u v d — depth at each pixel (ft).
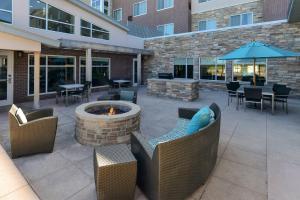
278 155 13.01
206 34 45.57
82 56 40.40
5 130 17.26
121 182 8.09
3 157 12.32
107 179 7.84
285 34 35.94
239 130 18.08
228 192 9.23
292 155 13.01
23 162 11.79
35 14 32.07
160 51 53.36
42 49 33.17
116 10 79.36
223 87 44.16
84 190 9.36
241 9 53.21
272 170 11.14
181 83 32.89
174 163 7.82
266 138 16.05
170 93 34.50
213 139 10.06
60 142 14.87
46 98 34.32
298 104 30.45
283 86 26.17
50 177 10.35
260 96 24.66
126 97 23.26
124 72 52.19
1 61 28.37
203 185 9.73
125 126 14.56
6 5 28.55
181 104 29.76
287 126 19.29
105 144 14.11
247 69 41.06
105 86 46.83
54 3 34.68
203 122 10.48
